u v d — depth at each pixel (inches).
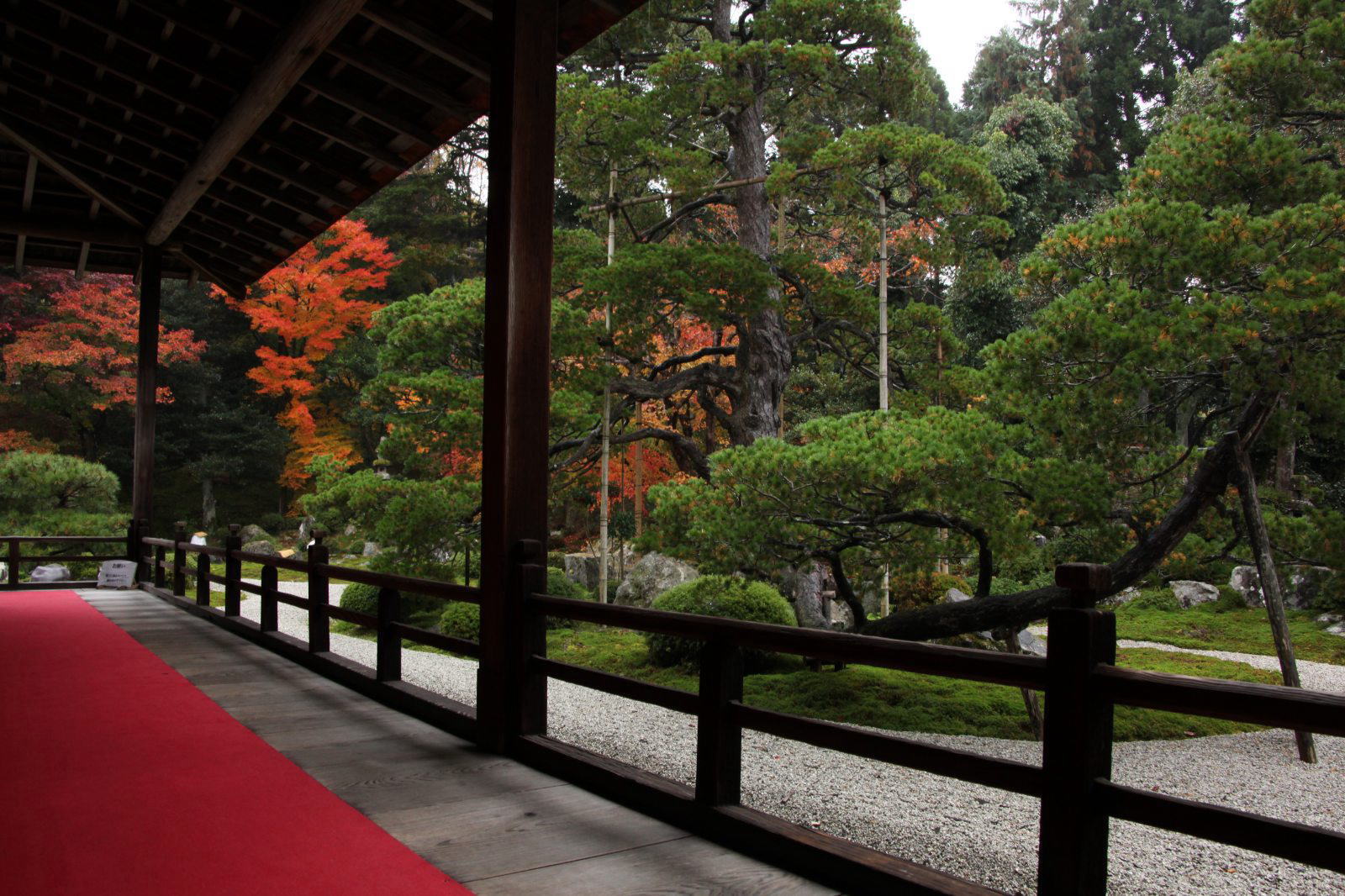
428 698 186.2
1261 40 284.5
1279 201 281.1
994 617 300.8
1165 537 296.0
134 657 259.4
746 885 102.3
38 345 768.9
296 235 342.0
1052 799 84.5
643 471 670.5
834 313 467.8
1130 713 301.6
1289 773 241.1
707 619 122.6
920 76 444.1
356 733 173.3
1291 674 260.7
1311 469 584.1
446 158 1042.1
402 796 133.6
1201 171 277.6
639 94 551.2
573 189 520.7
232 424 959.0
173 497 984.3
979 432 276.1
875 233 471.5
